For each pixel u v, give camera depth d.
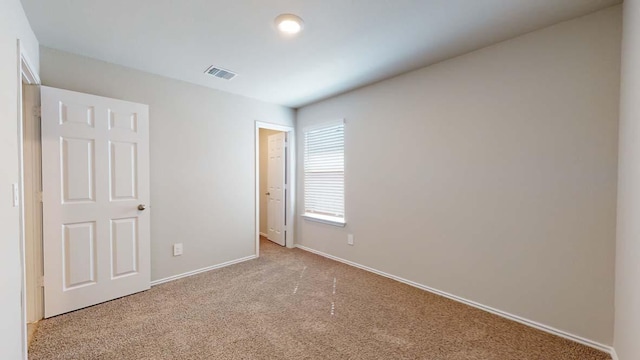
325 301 2.53
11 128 1.44
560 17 1.89
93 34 2.10
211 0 1.69
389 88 3.04
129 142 2.59
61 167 2.23
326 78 3.03
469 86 2.42
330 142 3.81
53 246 2.20
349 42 2.23
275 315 2.27
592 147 1.84
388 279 3.05
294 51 2.39
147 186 2.71
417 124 2.80
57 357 1.73
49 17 1.86
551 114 2.00
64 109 2.24
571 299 1.94
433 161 2.68
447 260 2.60
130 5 1.74
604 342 1.82
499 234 2.27
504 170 2.23
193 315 2.26
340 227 3.65
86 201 2.35
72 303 2.28
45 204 2.16
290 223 4.36
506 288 2.23
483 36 2.14
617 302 1.71
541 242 2.06
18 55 1.59
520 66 2.13
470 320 2.20
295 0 1.70
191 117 3.16
